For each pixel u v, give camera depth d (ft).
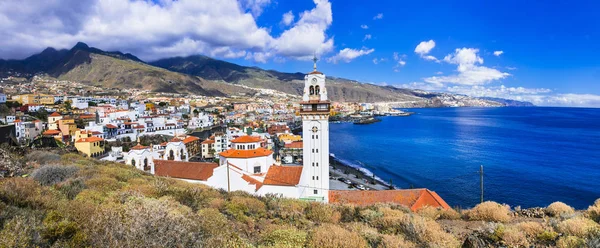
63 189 81.35
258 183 183.52
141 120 549.54
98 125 448.24
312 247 63.52
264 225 85.30
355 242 63.77
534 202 269.85
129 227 46.83
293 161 450.71
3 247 39.09
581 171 360.07
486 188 310.04
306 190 188.96
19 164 135.74
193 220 59.77
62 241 45.16
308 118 188.55
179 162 205.46
